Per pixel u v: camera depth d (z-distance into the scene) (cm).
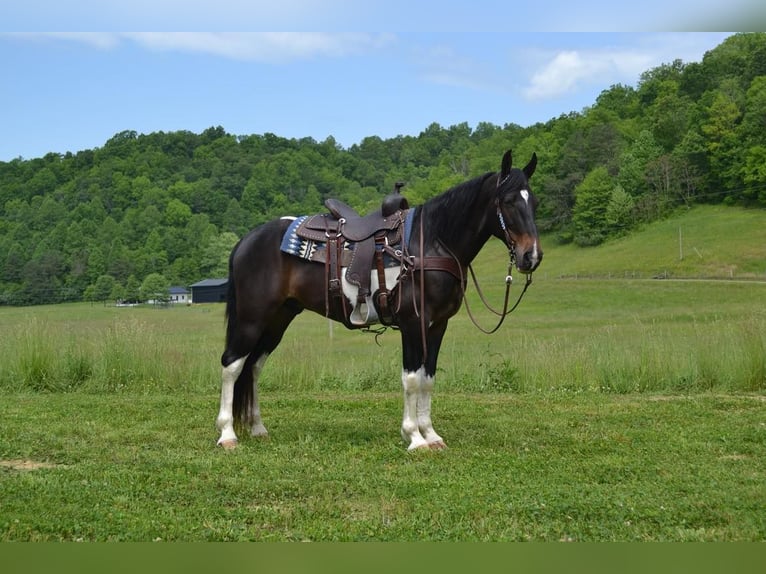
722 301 4712
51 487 533
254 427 734
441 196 678
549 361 1183
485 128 15412
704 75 9225
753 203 7500
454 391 1116
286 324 743
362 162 12738
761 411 891
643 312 4366
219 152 11788
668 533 448
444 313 677
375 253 676
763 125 7519
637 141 8500
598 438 722
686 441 706
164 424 792
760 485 546
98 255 7988
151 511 488
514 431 759
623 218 7631
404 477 571
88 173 10556
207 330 2688
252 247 711
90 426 775
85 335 1266
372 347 2048
